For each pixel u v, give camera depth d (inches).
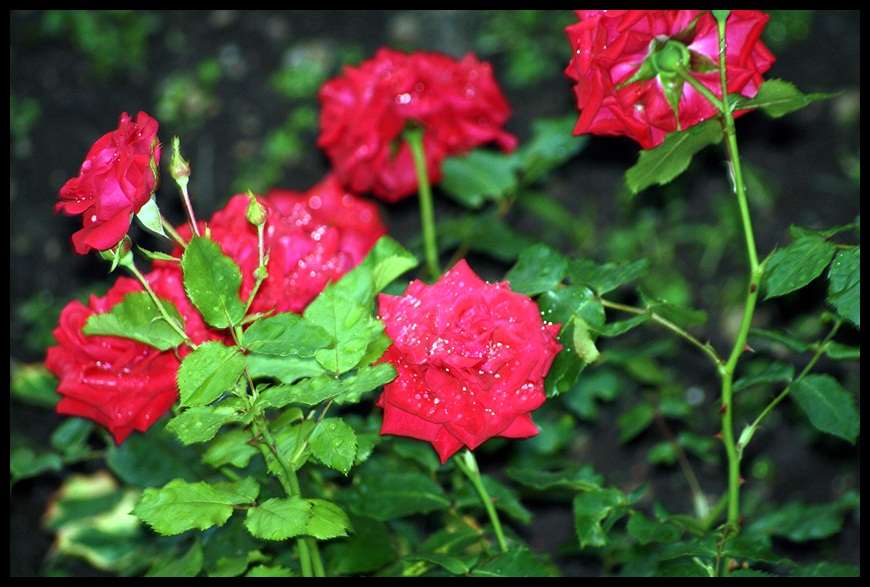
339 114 57.6
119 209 45.2
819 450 71.3
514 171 61.2
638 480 72.5
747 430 50.4
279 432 47.7
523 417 47.0
